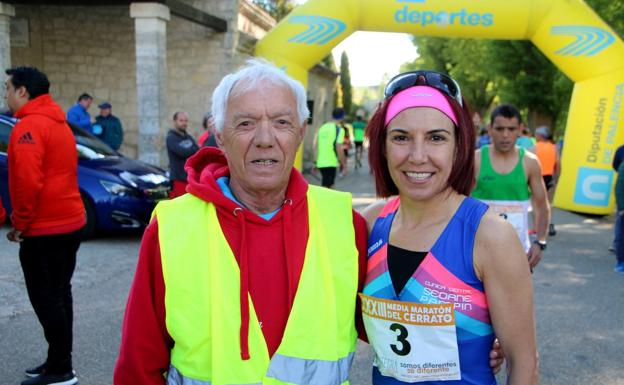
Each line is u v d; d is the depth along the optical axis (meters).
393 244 1.64
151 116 9.55
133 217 6.55
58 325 3.12
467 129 1.59
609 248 7.30
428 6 9.73
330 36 9.98
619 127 9.84
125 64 12.27
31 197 2.96
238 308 1.50
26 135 2.98
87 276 5.29
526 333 1.47
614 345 4.00
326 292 1.58
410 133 1.55
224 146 1.62
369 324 1.66
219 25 11.55
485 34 9.99
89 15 12.19
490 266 1.47
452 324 1.52
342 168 16.00
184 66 12.16
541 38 9.98
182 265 1.50
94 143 7.39
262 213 1.67
